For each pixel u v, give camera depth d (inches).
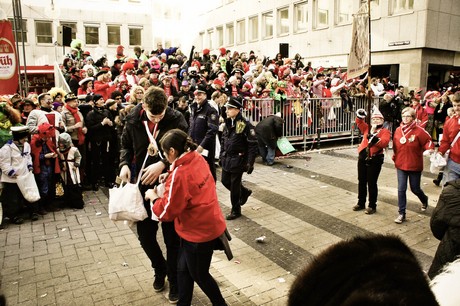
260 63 581.6
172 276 152.7
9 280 173.6
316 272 24.7
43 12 1166.3
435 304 22.2
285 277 175.3
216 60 682.2
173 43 1440.7
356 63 271.7
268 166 395.5
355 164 403.2
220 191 313.1
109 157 326.6
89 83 407.5
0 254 200.8
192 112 268.4
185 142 125.4
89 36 1246.9
